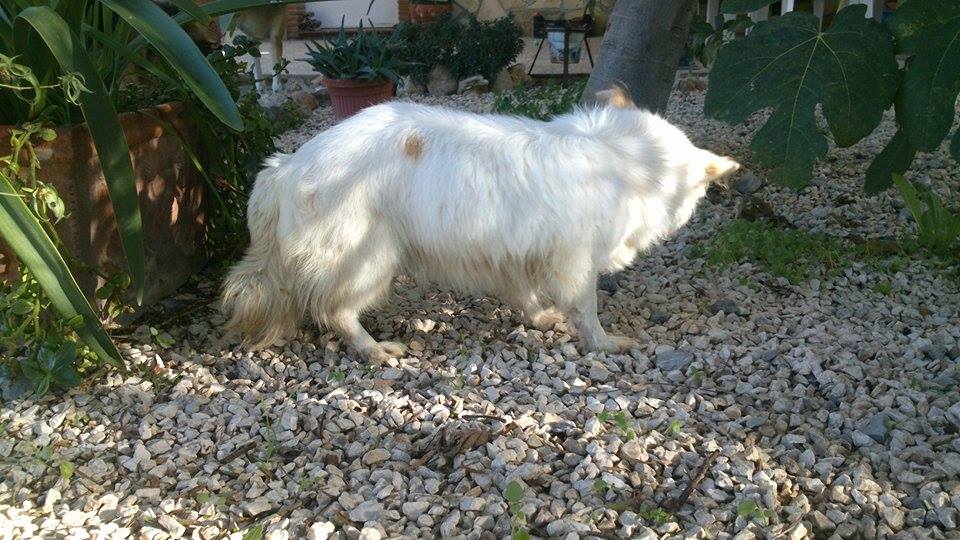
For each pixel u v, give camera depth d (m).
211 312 3.68
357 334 3.28
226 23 4.36
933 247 4.21
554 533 2.25
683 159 3.30
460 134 3.05
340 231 3.05
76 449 2.65
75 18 3.08
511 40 9.36
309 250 3.09
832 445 2.62
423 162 3.02
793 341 3.36
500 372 3.16
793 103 3.81
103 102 2.75
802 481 2.46
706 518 2.29
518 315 3.68
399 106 3.22
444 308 3.76
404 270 3.38
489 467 2.55
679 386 3.04
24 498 2.43
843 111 3.78
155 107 3.58
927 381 3.02
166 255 3.75
